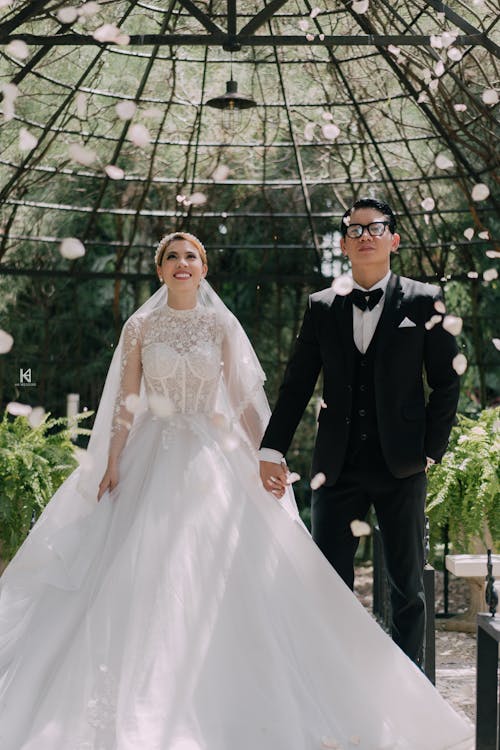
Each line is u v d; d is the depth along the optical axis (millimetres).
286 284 8820
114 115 6781
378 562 5062
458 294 8031
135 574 2877
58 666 2811
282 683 2750
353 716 2865
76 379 9078
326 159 7430
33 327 8867
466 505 5172
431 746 2922
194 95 6816
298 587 3070
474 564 3957
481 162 6672
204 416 3445
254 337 9016
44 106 6496
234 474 3314
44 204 7160
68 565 3061
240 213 8031
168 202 7801
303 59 6488
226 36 4660
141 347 3506
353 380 3316
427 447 3293
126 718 2561
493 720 2680
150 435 3377
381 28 5895
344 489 3348
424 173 6988
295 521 3428
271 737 2623
